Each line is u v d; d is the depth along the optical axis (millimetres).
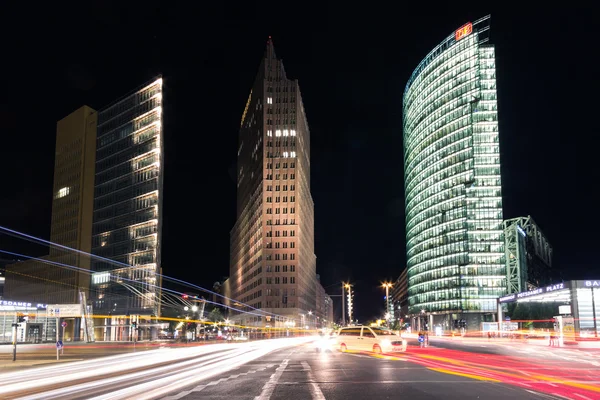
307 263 167250
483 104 139625
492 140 138125
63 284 132375
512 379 18438
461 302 133500
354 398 13930
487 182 136750
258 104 156375
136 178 122250
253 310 152375
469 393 14766
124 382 18031
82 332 83875
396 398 13891
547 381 17766
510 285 132500
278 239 141500
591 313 60781
